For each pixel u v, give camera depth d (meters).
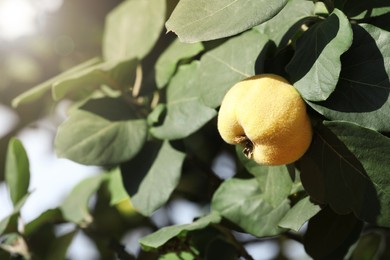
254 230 0.87
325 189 0.77
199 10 0.75
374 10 0.78
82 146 0.92
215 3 0.75
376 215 0.75
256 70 0.80
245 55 0.83
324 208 0.83
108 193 1.12
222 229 0.95
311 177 0.77
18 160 1.09
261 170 0.83
